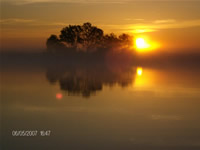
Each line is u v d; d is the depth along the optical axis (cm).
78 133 2280
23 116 2845
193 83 5656
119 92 4466
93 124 2538
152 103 3500
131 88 4947
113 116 2838
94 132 2291
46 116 2845
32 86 5250
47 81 6103
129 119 2722
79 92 4497
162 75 7669
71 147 1967
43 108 3234
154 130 2355
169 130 2355
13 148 1950
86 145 1994
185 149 1911
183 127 2441
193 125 2503
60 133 2272
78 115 2900
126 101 3653
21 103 3544
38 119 2731
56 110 3116
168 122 2611
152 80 6275
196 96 4034
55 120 2673
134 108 3219
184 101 3653
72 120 2689
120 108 3225
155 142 2062
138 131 2319
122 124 2542
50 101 3678
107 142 2064
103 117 2783
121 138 2147
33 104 3478
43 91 4594
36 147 1964
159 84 5494
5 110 3119
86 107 3294
